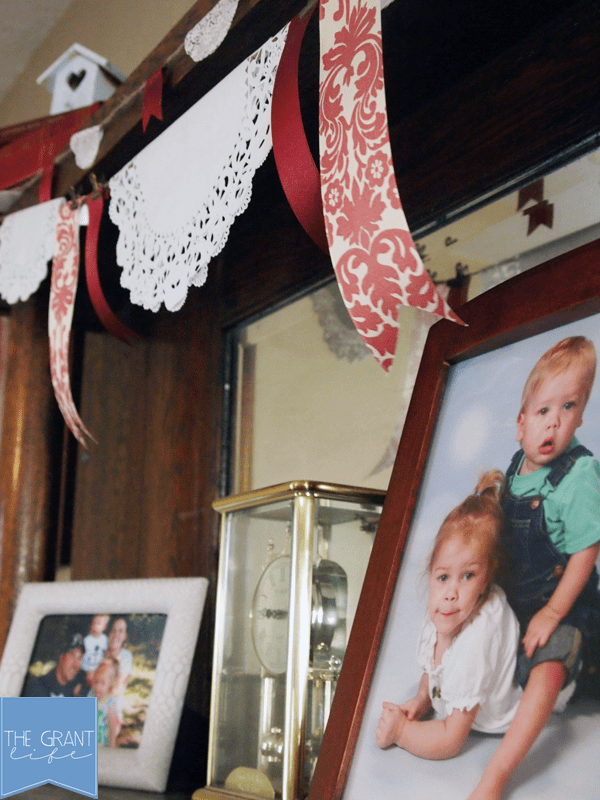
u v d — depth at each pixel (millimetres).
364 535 766
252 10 732
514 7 733
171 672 959
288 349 1120
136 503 1471
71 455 1664
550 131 743
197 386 1324
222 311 1267
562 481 531
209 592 1205
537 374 577
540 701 485
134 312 1550
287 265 1111
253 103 742
